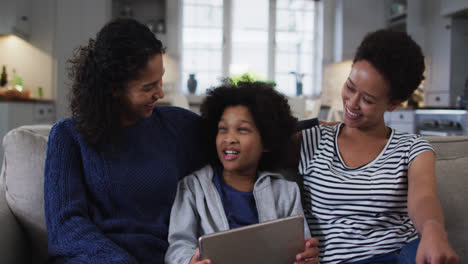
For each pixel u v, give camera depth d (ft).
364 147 3.11
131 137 2.76
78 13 13.75
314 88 17.89
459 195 3.62
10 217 2.87
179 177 3.15
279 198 3.13
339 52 17.30
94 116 2.49
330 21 17.74
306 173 3.23
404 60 2.68
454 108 11.85
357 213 2.92
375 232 2.85
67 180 2.51
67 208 2.40
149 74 2.41
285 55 17.52
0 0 11.75
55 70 13.42
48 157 2.57
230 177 3.14
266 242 2.26
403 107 13.82
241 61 17.12
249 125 2.95
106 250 2.23
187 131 3.24
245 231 2.16
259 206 2.98
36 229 2.95
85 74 2.46
